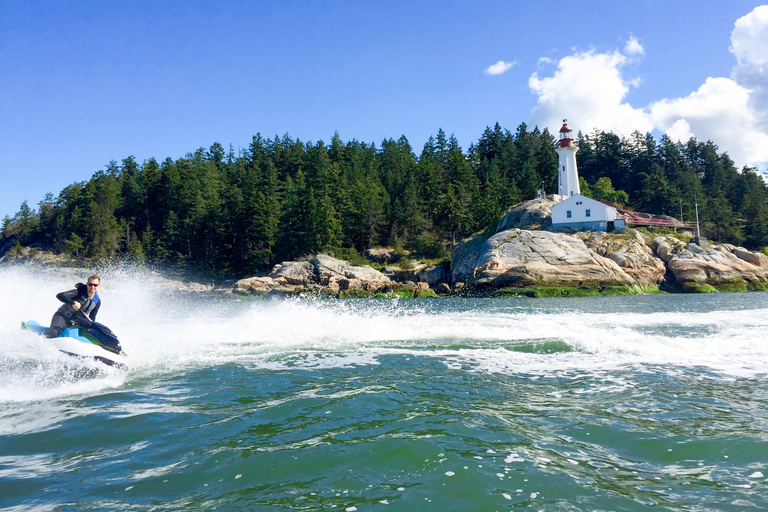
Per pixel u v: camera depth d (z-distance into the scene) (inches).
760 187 4087.1
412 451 191.0
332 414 243.9
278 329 550.0
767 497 151.6
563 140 2657.5
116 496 159.3
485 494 155.4
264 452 193.6
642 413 239.9
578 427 220.1
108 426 231.5
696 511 143.6
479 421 229.6
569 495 154.6
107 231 3179.1
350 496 155.7
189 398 282.4
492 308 975.0
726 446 194.2
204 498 156.6
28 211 4192.9
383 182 4111.7
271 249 2913.4
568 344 438.3
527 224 2356.1
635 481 164.9
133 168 4616.1
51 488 165.9
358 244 3157.0
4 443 210.8
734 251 2044.8
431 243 2923.2
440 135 4704.7
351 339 490.3
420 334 510.3
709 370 335.3
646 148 4357.8
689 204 3430.1
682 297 1400.1
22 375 309.7
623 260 1873.8
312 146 4495.6
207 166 4136.3
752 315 674.2
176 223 3107.8
